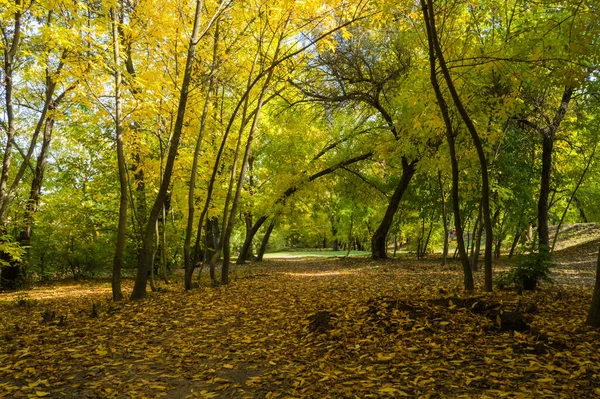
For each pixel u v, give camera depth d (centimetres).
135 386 402
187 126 1108
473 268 1364
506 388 343
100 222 1592
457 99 622
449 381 367
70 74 852
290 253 3612
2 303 1015
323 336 525
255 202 2053
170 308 778
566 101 1210
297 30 1027
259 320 658
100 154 1511
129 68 1193
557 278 1116
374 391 356
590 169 1594
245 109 1095
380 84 1422
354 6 951
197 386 402
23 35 1070
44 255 1606
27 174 1733
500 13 738
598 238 2022
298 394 362
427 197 1852
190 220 1034
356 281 1099
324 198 2180
